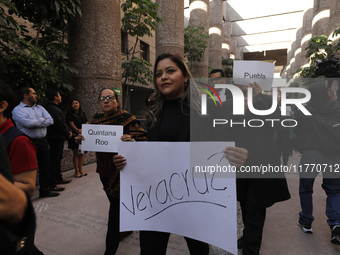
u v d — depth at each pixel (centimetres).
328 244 213
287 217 267
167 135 128
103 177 196
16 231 53
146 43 1225
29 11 490
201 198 115
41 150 323
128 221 126
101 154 192
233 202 110
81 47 547
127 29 616
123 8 600
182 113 127
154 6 607
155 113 134
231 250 109
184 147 117
